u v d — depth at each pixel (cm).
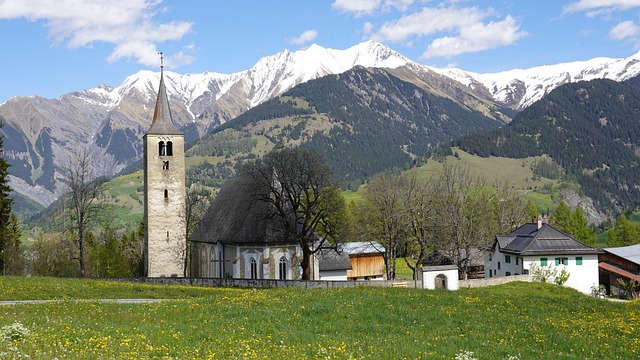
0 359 2206
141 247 13312
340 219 9256
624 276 10606
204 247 10350
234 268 9081
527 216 15088
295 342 3170
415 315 4278
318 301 4725
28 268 12438
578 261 10381
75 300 5281
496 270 11331
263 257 8844
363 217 10512
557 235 10475
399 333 3669
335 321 3956
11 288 5888
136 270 13150
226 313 4053
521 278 8850
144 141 10519
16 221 11894
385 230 9856
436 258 12238
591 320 4625
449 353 3064
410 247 11038
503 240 11050
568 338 3794
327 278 10719
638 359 3356
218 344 2931
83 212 9656
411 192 9856
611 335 4031
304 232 8431
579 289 10350
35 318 3484
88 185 9775
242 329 3444
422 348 3145
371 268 11706
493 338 3672
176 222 10356
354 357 2808
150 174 10269
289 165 8512
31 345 2519
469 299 5341
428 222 9875
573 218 16062
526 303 5409
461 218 10481
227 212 9938
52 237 12488
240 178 10356
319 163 8612
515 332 3906
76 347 2578
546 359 3138
